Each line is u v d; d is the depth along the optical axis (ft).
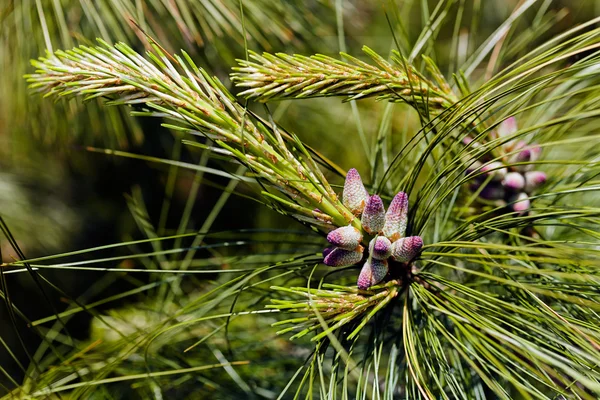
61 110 2.35
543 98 2.00
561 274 1.53
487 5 3.04
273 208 1.74
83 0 2.16
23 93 2.30
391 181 2.01
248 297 2.09
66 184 3.31
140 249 3.10
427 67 1.90
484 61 2.36
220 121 1.67
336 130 2.82
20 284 3.14
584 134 2.06
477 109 1.70
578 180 1.90
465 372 1.81
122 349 2.06
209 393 2.08
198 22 2.26
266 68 1.69
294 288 1.67
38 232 3.22
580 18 2.67
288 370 2.09
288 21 2.32
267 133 1.69
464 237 1.75
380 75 1.76
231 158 1.70
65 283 3.21
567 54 1.68
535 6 2.71
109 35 2.23
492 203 1.90
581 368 1.59
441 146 1.94
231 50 2.30
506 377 1.56
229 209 3.24
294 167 1.68
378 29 2.88
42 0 2.21
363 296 1.70
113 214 3.33
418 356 1.79
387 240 1.66
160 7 2.21
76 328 3.01
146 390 2.06
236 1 2.23
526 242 1.90
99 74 1.66
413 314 1.81
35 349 3.13
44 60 1.67
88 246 3.32
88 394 2.01
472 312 1.65
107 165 3.17
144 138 2.82
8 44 2.28
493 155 1.86
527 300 1.76
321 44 2.41
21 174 3.25
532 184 1.87
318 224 1.71
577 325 1.66
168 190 2.19
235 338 2.11
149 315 2.19
